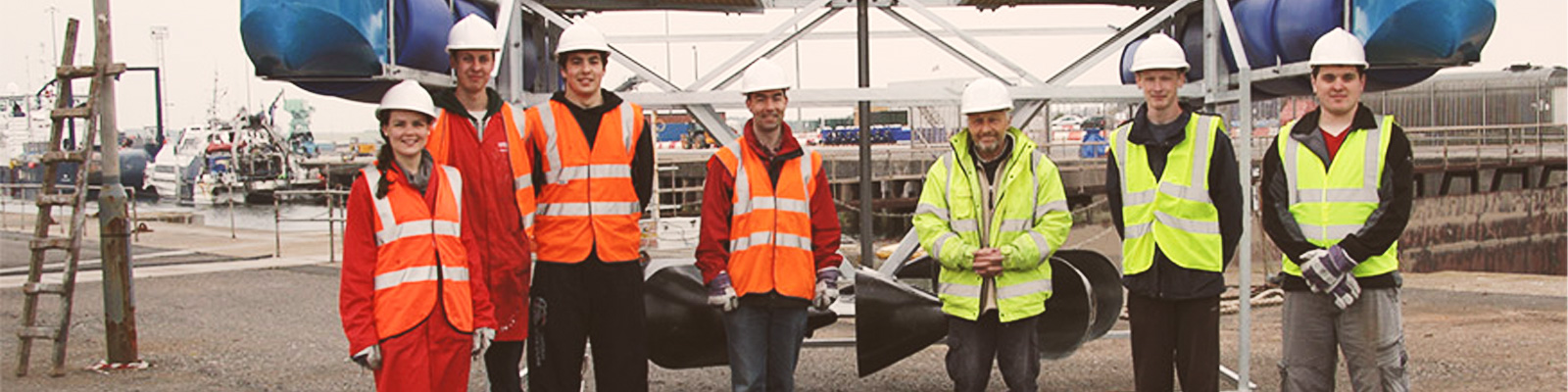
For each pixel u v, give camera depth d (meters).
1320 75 4.65
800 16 6.25
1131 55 7.05
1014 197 4.84
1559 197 33.94
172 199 54.31
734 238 4.87
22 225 25.12
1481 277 13.76
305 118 63.06
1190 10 6.58
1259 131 29.61
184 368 7.45
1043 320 5.87
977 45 6.34
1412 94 37.25
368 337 3.98
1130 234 4.88
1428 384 6.27
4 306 11.01
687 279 5.59
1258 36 5.83
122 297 7.46
